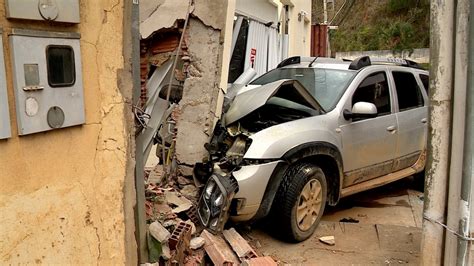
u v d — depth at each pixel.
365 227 4.82
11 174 1.48
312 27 18.80
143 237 2.80
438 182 2.76
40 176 1.58
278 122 4.60
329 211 5.45
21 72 1.46
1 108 1.41
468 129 2.53
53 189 1.64
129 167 2.05
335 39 36.03
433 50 2.71
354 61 5.36
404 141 5.48
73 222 1.73
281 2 10.90
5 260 1.48
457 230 2.64
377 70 5.39
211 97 4.77
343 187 4.79
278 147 4.02
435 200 2.78
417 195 6.15
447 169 2.73
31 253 1.57
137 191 2.71
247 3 8.45
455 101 2.62
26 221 1.54
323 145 4.31
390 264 3.98
